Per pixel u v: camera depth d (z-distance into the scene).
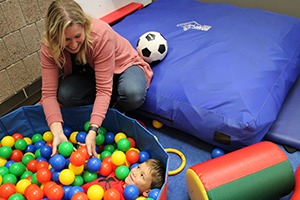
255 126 1.21
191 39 1.78
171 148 1.47
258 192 0.99
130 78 1.38
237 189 0.97
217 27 1.89
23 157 1.31
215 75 1.45
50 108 1.20
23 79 1.74
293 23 1.92
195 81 1.44
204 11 2.16
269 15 2.01
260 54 1.58
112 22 2.21
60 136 1.20
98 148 1.39
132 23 2.02
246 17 2.00
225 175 0.99
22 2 1.58
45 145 1.33
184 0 2.40
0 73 1.58
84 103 1.46
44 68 1.21
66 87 1.38
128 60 1.40
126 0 2.49
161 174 1.15
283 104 1.59
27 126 1.48
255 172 1.01
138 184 1.15
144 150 1.38
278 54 1.60
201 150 1.45
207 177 0.98
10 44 1.58
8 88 1.66
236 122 1.23
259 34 1.77
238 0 2.44
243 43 1.68
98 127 1.15
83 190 1.12
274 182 1.01
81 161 1.12
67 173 1.11
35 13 1.69
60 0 0.96
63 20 0.92
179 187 1.26
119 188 1.15
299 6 2.19
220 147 1.38
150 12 2.19
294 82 1.65
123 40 1.42
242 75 1.43
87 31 1.07
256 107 1.27
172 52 1.67
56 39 0.98
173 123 1.46
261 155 1.06
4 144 1.35
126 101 1.42
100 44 1.13
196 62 1.56
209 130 1.31
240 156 1.07
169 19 2.06
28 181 1.16
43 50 1.16
